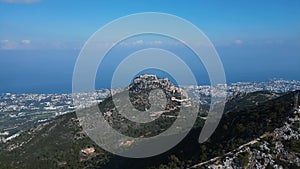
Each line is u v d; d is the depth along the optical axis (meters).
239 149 86.44
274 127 91.75
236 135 95.12
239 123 100.62
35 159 157.88
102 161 136.50
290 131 89.25
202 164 84.38
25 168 152.25
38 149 166.50
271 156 83.25
